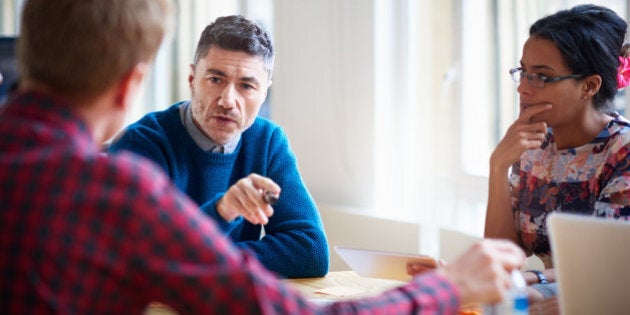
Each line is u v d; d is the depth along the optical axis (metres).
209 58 2.01
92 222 0.82
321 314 0.89
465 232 3.11
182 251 0.84
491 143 3.21
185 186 2.09
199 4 4.75
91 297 0.82
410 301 0.93
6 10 4.90
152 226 0.83
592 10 1.90
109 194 0.83
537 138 1.94
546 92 1.90
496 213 2.03
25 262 0.80
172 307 0.86
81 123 0.91
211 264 0.84
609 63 1.87
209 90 2.02
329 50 3.89
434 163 3.35
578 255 1.30
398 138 3.67
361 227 3.65
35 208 0.82
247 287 0.84
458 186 3.30
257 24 2.06
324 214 3.87
